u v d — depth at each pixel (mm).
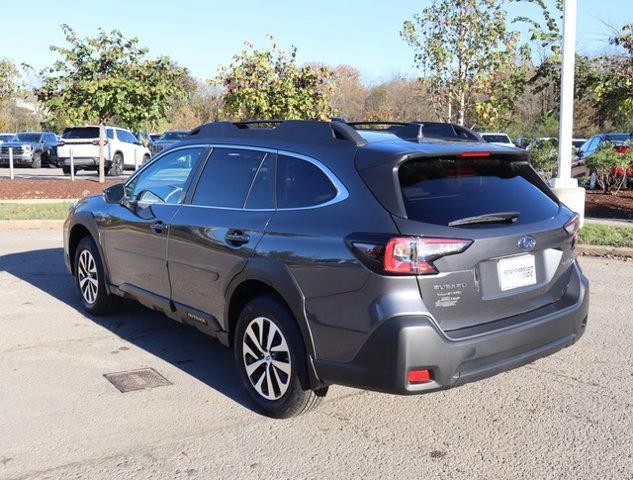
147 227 5320
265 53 15219
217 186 4816
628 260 9359
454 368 3580
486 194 3977
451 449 3850
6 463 3664
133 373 5016
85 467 3633
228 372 5074
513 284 3900
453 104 17578
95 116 18812
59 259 9109
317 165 4117
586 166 16781
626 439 3951
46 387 4719
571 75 10539
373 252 3566
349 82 49000
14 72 41719
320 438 3984
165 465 3660
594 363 5223
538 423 4176
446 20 17078
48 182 19422
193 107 49750
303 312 3879
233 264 4359
